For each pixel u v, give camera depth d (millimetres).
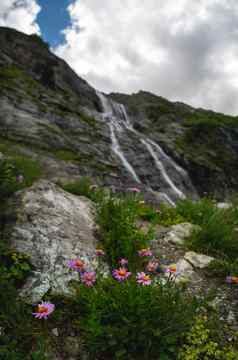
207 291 3604
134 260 3795
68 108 18531
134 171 17312
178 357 2590
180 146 26312
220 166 28094
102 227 4383
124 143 19391
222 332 2961
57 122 16078
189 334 2783
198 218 6379
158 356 2590
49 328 2742
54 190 4762
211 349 2715
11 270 3039
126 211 4445
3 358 2229
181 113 40656
